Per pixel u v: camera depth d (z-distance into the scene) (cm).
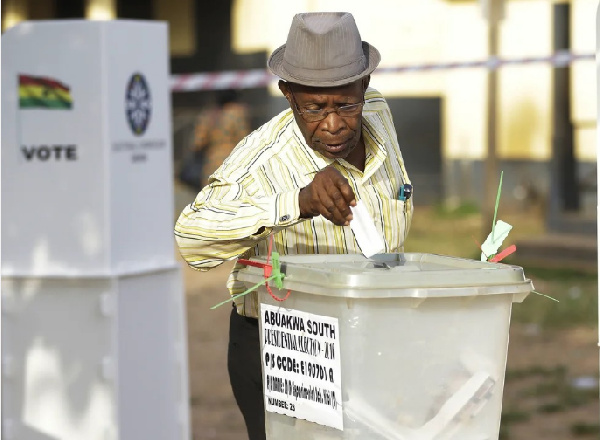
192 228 409
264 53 2258
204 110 2286
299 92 413
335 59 405
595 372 1019
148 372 545
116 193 527
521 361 1065
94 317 525
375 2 2248
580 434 835
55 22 522
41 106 527
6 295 534
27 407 535
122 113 530
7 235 535
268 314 402
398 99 2277
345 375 363
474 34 2205
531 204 2152
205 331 1231
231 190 425
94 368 525
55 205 528
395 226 447
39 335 531
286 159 436
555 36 1888
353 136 418
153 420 548
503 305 373
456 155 2272
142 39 539
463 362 370
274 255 384
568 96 1845
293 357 388
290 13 2241
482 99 2238
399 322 362
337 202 378
